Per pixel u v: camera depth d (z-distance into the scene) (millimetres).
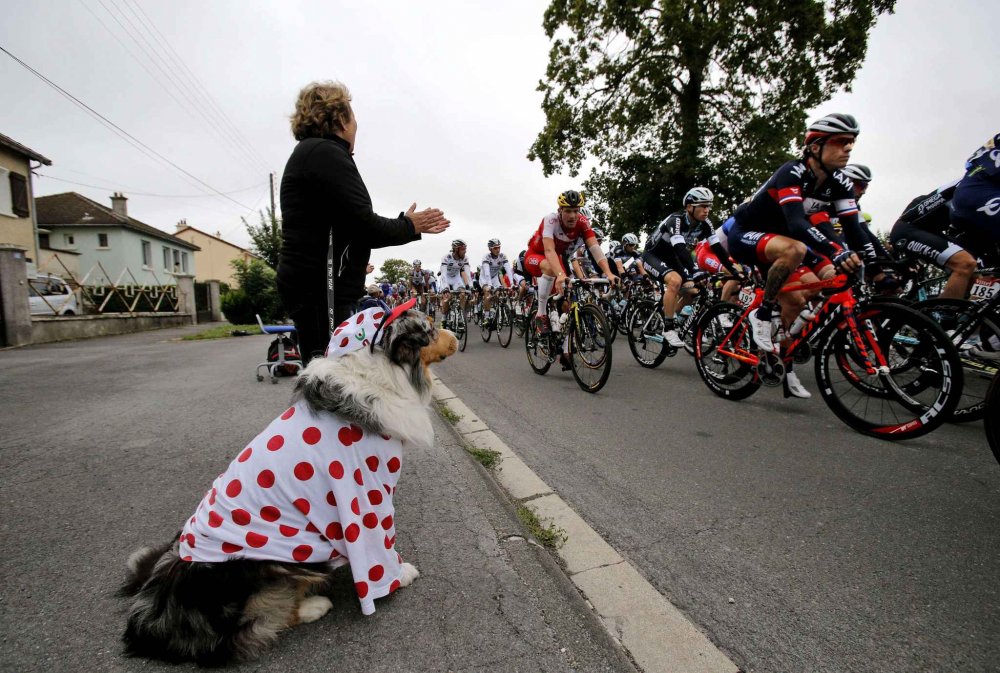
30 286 13984
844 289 3598
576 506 2607
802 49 17547
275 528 1600
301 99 2381
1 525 2453
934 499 2527
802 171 3908
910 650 1561
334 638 1668
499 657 1566
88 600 1882
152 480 2984
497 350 8953
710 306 4961
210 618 1509
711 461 3127
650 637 1638
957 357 2982
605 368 4891
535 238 6234
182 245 33562
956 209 3912
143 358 8336
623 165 20812
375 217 2350
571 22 19562
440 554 2156
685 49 17875
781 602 1804
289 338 6238
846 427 3691
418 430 1814
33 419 4309
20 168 17766
